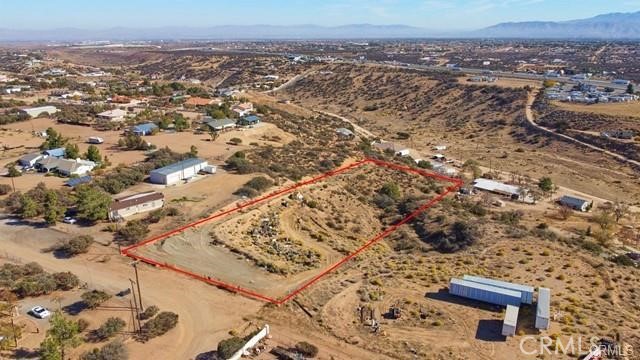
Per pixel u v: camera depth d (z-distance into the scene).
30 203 64.12
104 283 48.81
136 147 100.44
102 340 40.25
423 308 45.88
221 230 60.34
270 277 50.84
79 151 95.88
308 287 49.59
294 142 114.19
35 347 39.53
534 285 51.53
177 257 53.94
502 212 87.44
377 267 56.34
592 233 79.50
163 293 47.09
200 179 79.75
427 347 40.06
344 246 63.09
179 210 66.00
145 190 74.38
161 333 41.16
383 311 45.47
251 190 73.25
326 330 42.34
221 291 47.69
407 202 82.00
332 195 80.81
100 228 61.06
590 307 47.09
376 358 38.69
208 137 110.06
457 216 75.81
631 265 62.28
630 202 105.81
